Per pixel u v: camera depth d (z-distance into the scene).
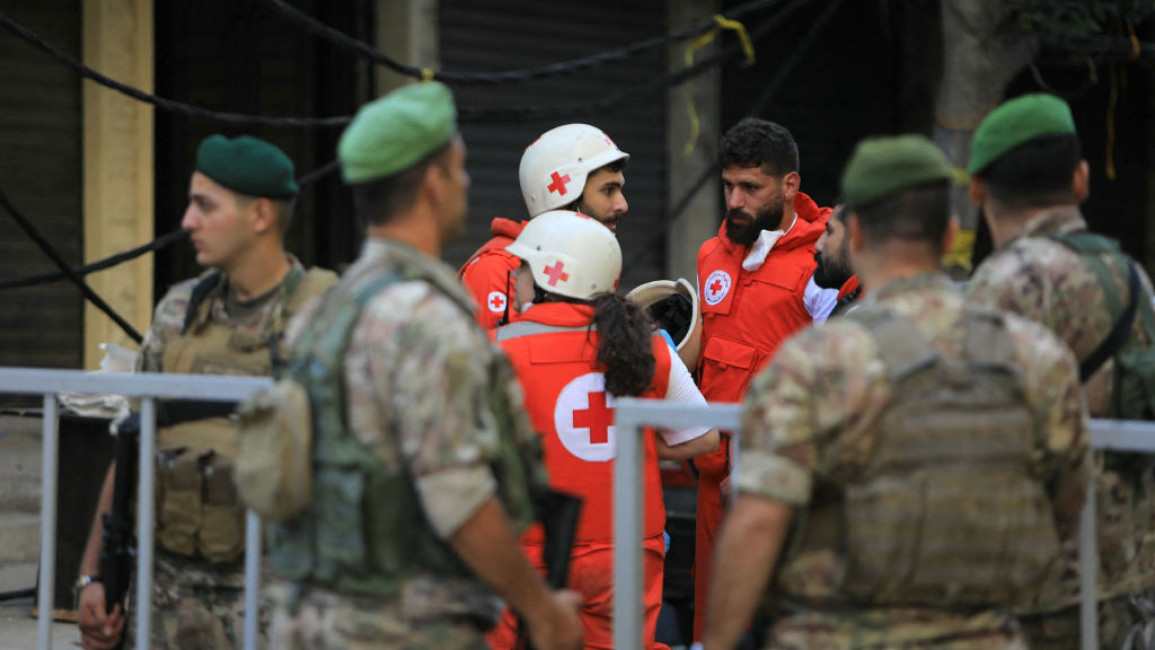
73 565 7.76
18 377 4.44
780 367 3.10
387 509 3.18
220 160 4.25
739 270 6.79
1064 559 3.76
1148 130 20.19
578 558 5.21
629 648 3.89
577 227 5.40
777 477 3.05
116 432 4.49
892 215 3.23
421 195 3.35
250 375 4.36
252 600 4.25
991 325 3.17
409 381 3.11
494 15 14.29
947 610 3.12
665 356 5.44
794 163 6.68
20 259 12.33
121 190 12.66
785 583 3.18
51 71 12.43
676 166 15.89
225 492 4.32
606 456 5.23
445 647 3.22
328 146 13.95
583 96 15.12
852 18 17.50
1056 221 3.91
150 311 12.97
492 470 3.31
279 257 4.41
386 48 13.75
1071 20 14.41
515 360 5.22
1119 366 3.85
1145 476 3.98
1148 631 4.04
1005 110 3.96
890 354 3.05
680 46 15.76
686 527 8.55
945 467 3.02
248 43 13.77
